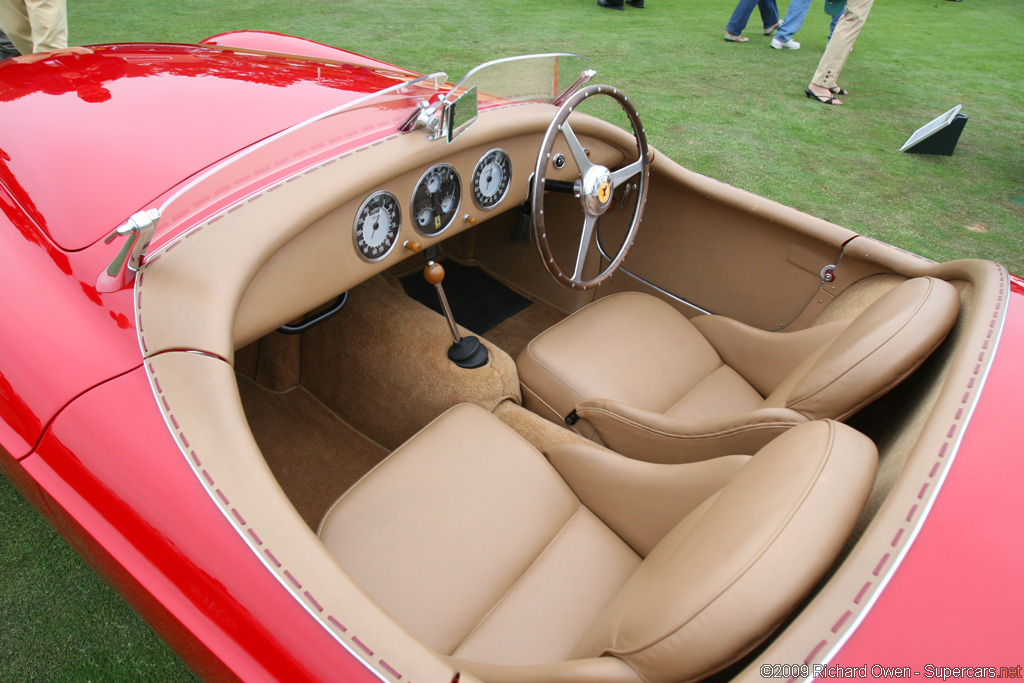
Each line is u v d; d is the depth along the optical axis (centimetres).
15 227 122
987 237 346
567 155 184
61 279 111
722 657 71
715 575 74
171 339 100
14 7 335
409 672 71
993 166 434
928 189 393
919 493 81
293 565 80
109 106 144
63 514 96
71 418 96
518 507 134
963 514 79
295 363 197
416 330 179
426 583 119
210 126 139
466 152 152
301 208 119
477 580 121
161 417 93
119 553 88
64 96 148
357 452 188
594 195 162
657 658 75
